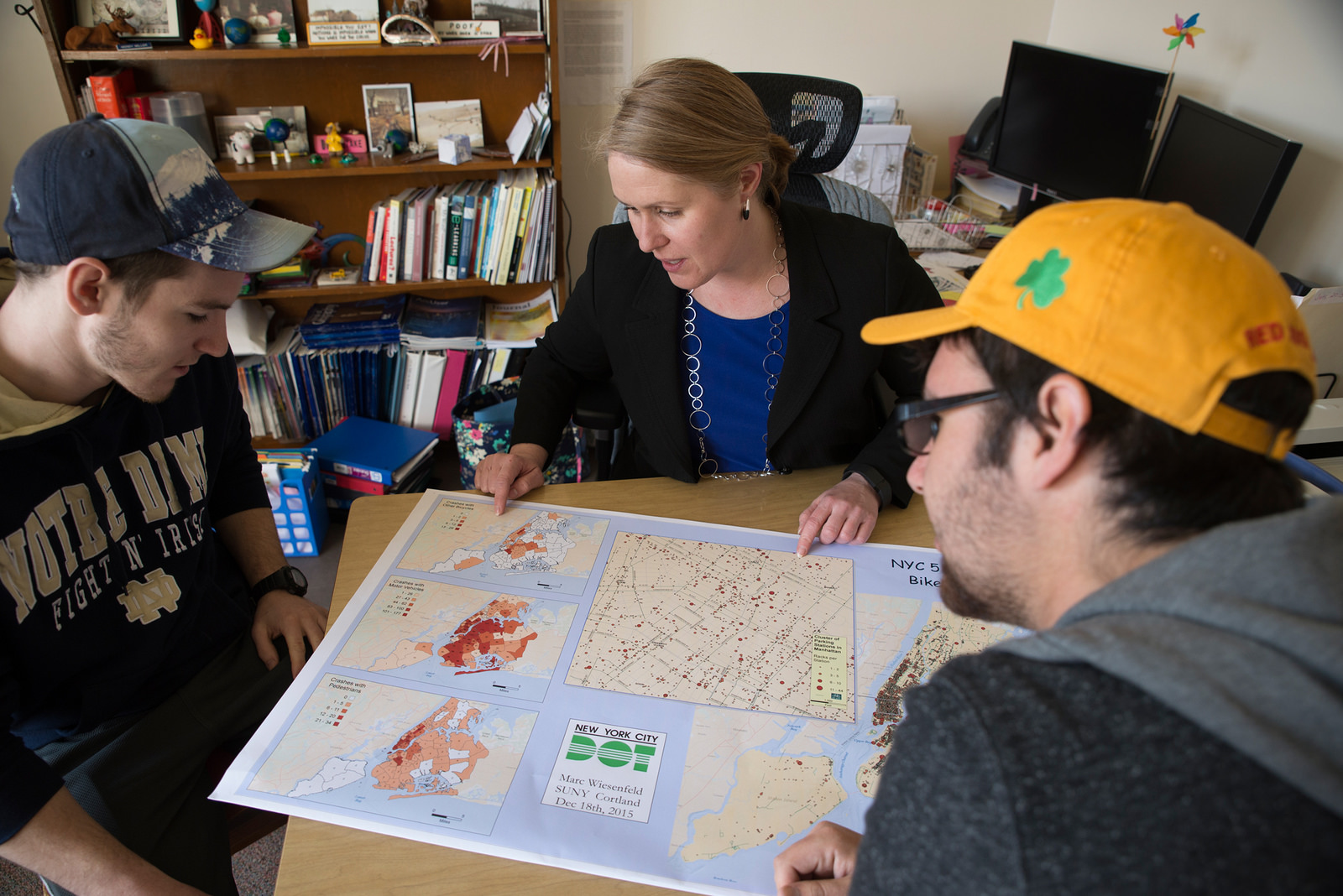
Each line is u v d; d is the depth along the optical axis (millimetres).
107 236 826
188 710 1132
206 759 1119
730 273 1323
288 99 2326
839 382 1335
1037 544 546
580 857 732
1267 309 465
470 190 2406
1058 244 511
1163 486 480
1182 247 477
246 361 2453
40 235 829
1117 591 479
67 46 2008
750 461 1446
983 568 584
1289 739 386
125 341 884
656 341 1360
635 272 1382
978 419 548
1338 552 441
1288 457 1234
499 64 2379
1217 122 2000
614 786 797
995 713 449
